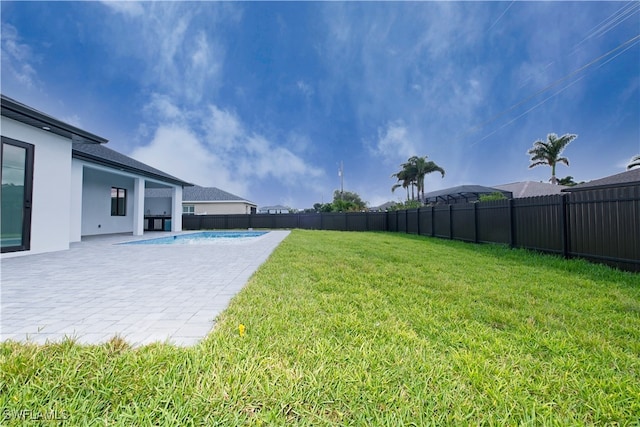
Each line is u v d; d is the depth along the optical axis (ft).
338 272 14.62
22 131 21.30
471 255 20.90
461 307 9.28
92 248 26.23
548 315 8.68
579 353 6.36
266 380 5.09
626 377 5.45
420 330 7.55
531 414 4.46
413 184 99.71
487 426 4.26
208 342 6.57
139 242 33.06
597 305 9.59
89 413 4.37
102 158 33.99
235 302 9.74
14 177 20.95
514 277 13.69
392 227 56.24
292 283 12.39
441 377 5.34
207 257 20.79
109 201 46.03
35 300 10.30
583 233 17.67
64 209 24.82
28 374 5.19
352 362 5.80
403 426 4.25
